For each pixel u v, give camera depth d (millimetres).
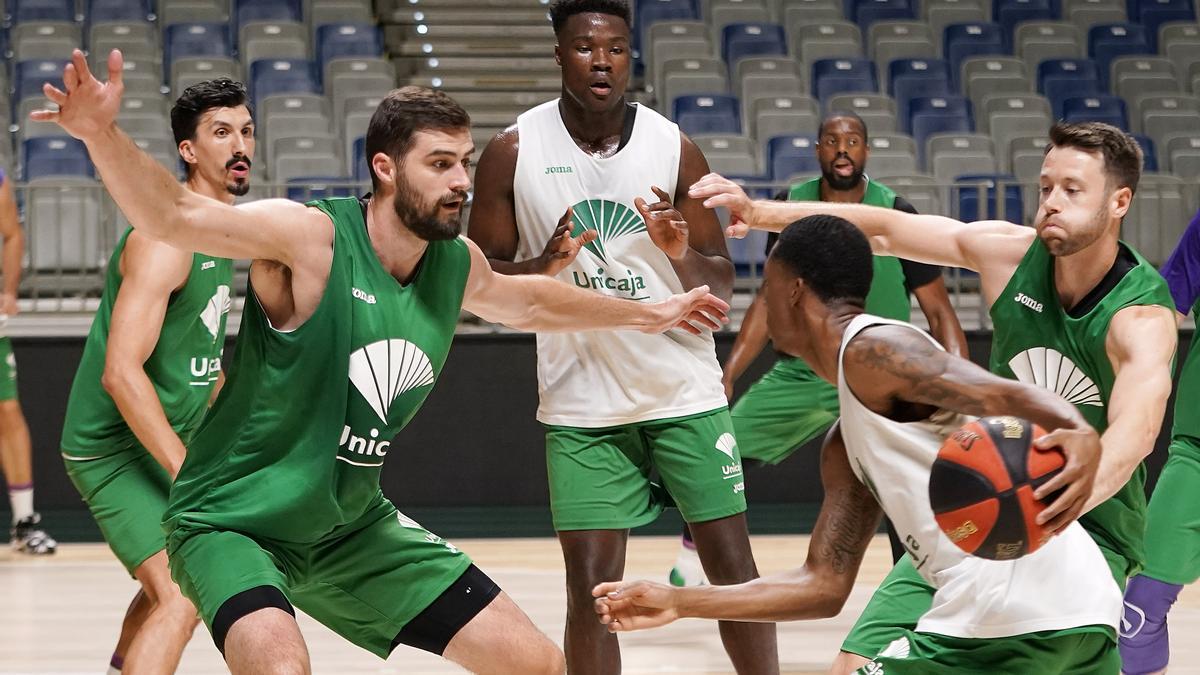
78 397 8586
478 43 27344
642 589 5648
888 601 7293
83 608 13469
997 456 5102
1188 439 8555
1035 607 5617
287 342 6309
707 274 8703
